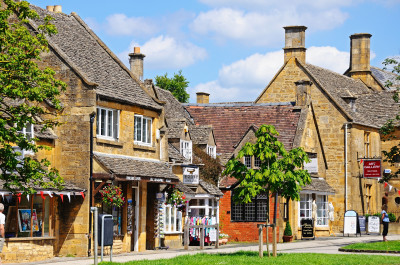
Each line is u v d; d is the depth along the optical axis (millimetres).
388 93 56750
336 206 51531
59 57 30203
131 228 32344
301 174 26297
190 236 37781
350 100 53594
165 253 31234
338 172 51719
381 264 25000
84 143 29562
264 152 25703
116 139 31578
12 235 26891
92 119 29625
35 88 22125
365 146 53594
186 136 40531
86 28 35688
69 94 29922
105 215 23172
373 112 55469
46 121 23562
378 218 46469
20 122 22312
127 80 34375
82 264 24672
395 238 43125
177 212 36875
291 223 42656
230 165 26312
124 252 31719
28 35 22797
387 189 54219
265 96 55094
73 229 29438
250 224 42562
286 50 54594
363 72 61562
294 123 47188
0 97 23141
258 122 48406
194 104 52188
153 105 34312
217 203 41062
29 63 22562
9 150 21938
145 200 33688
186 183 36750
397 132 54750
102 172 29484
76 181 29531
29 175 22672
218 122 49562
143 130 33875
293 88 54094
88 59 32656
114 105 31281
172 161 37594
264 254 28047
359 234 48531
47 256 28281
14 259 26641
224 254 28000
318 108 52625
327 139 52156
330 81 55188
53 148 29891
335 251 31984
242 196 26594
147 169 32344
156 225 34281
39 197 28266
